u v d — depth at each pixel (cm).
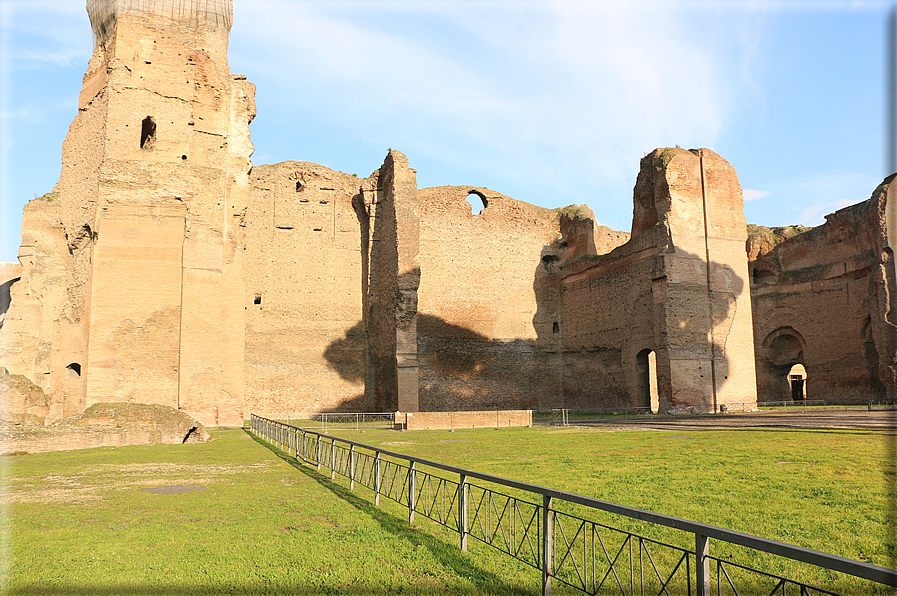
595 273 3544
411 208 3139
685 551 356
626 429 2088
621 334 3256
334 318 3334
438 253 3659
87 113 2558
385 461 837
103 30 2569
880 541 613
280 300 3234
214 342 2397
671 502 814
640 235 3131
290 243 3306
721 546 616
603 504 412
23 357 2538
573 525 717
